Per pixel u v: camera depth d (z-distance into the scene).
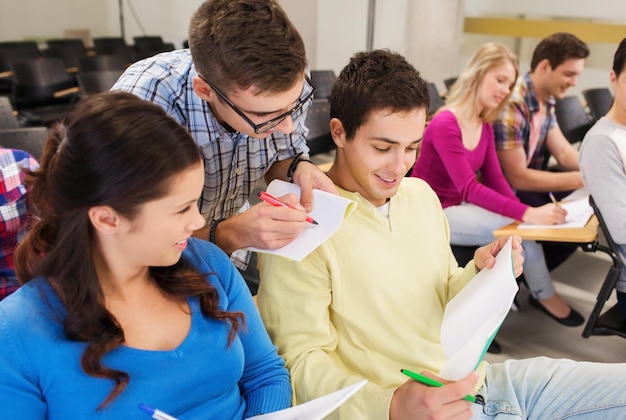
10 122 2.60
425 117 1.16
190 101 1.23
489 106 2.37
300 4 6.69
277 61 0.98
